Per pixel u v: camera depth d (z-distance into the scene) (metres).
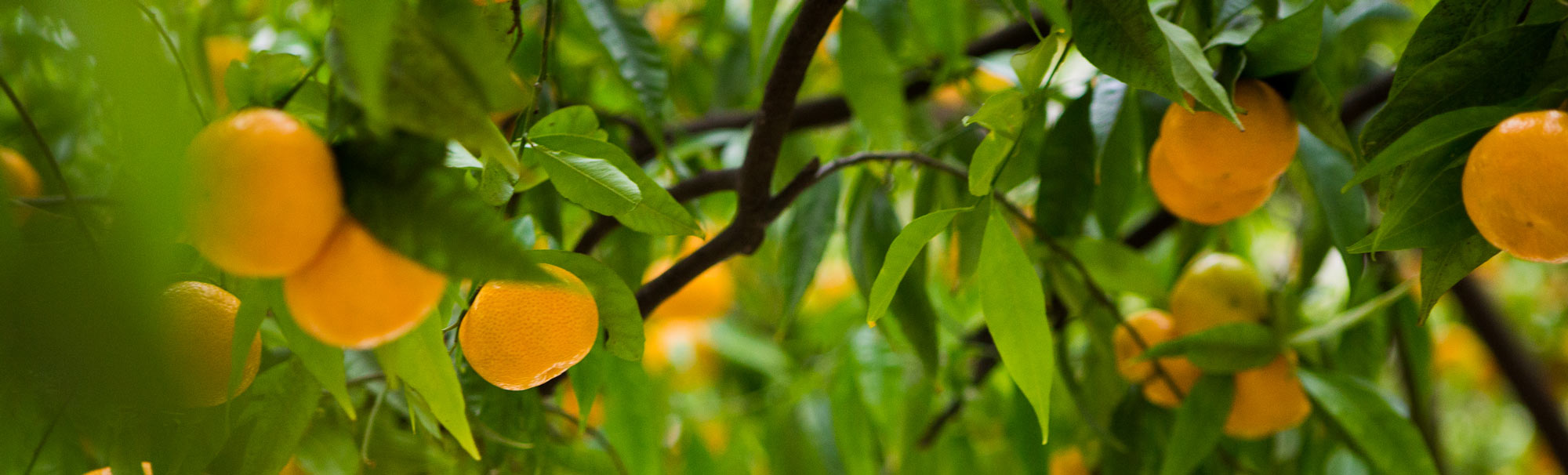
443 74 1.23
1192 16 1.51
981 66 2.04
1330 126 1.49
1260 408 1.72
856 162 1.63
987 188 1.41
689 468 2.30
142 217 1.17
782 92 1.53
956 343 2.28
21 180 1.54
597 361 1.53
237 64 1.31
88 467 1.52
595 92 2.32
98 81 1.19
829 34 2.29
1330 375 1.74
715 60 2.74
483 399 1.61
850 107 2.16
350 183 1.24
